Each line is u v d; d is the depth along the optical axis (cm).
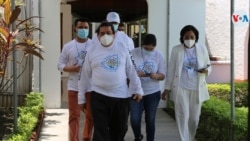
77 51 1002
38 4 1590
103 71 818
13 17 1070
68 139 1164
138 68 997
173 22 1666
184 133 1005
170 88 1023
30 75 1553
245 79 2139
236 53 2144
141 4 2144
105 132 823
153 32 1667
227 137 1038
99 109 823
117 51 827
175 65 1008
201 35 1680
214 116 1120
